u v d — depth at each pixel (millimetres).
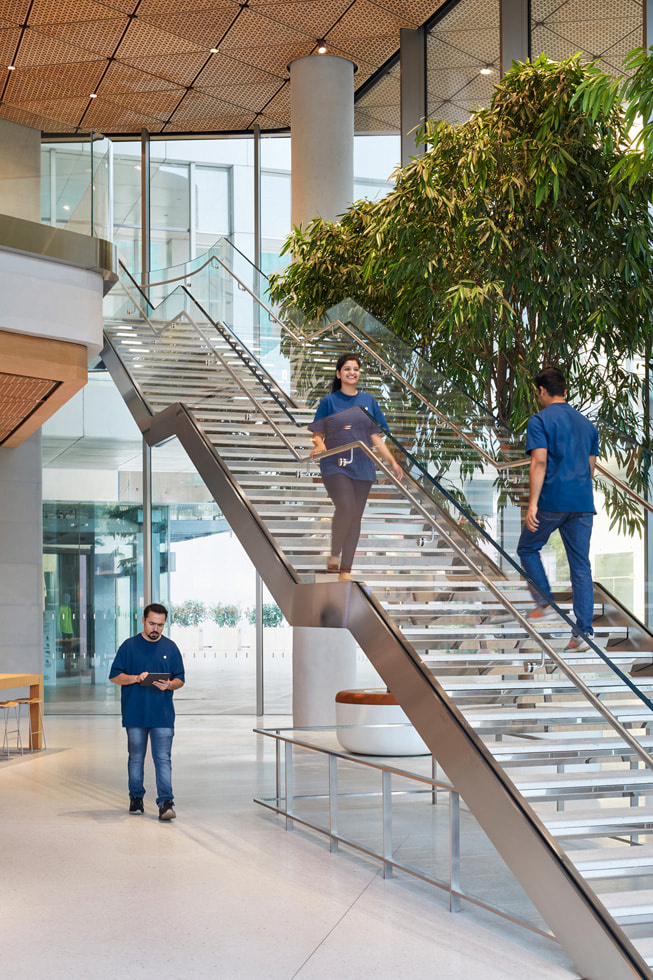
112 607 15461
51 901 5473
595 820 4852
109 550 15531
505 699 5523
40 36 13805
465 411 7887
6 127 10023
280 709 14789
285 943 4758
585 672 5270
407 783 7918
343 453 7141
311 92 14172
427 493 6340
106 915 5211
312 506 7551
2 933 4941
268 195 16906
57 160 10430
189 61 14523
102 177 10953
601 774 5230
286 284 11984
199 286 13922
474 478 7574
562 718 5316
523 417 8594
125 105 15922
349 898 5492
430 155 8914
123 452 15602
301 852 6539
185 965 4477
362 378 9648
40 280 9812
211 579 15172
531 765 5234
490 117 8758
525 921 4711
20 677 11031
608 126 8375
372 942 4766
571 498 6164
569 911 4348
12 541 14758
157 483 15508
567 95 8297
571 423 6262
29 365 9906
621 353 8703
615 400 8578
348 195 14141
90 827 7332
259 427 10055
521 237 8500
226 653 15031
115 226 16750
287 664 14812
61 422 15500
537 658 5488
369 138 15273
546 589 6387
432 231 8969
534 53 11820
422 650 6020
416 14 13406
